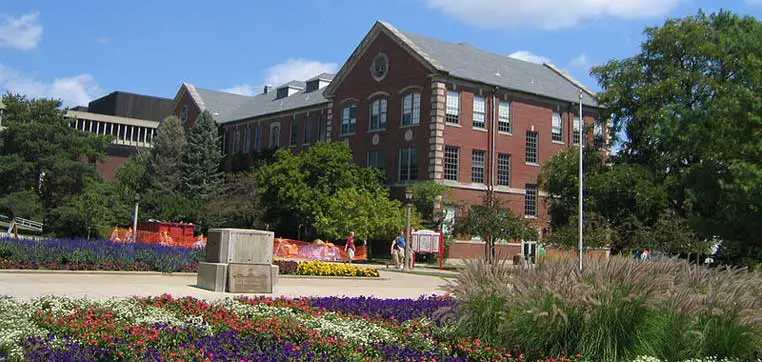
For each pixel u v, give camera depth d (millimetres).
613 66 44656
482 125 50500
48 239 24938
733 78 40500
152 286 19219
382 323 12172
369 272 28516
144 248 24984
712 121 34562
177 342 9391
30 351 8320
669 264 11492
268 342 9898
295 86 74875
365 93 54344
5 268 21750
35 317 10633
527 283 10406
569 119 55125
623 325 9867
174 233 49281
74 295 15719
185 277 23156
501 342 10195
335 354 9211
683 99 41500
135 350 8633
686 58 42781
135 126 111562
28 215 57375
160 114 116000
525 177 52062
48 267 22531
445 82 48906
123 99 113125
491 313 10422
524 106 52750
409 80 50500
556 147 54094
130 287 18594
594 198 41781
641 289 9945
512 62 58938
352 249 40562
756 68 37562
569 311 9875
